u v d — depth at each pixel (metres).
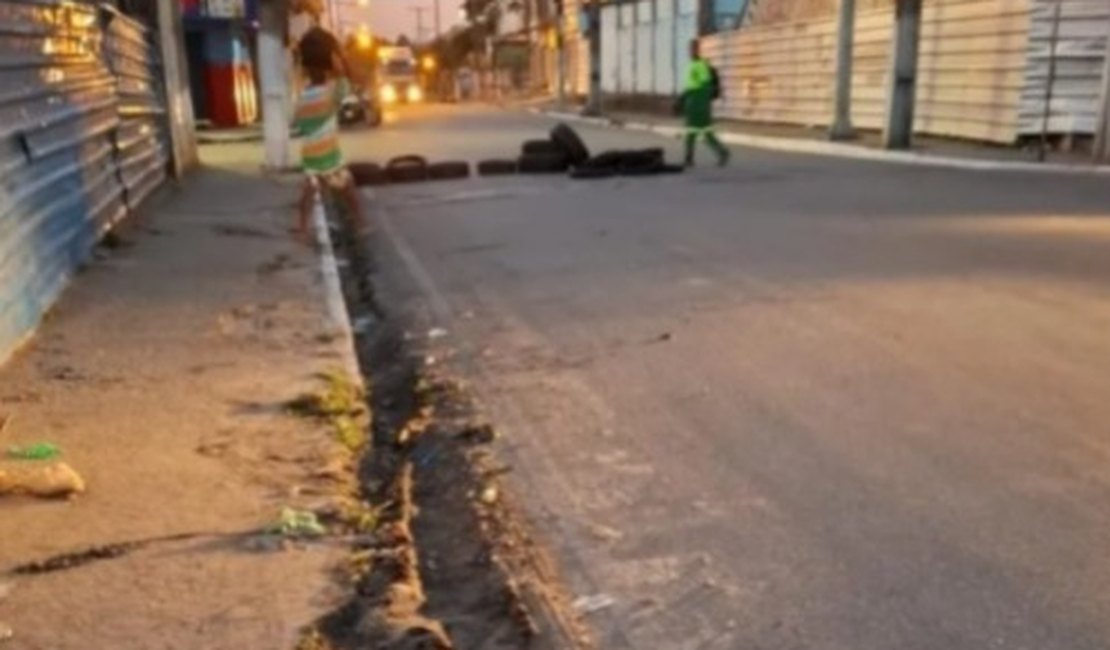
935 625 3.14
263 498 3.84
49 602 3.08
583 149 18.08
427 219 12.67
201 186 15.20
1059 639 3.05
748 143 25.38
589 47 42.53
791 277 8.27
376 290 8.53
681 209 12.73
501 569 3.54
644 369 5.84
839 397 5.24
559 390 5.52
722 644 3.08
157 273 8.34
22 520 3.62
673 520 3.90
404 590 3.27
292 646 2.86
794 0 30.91
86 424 4.63
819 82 27.77
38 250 6.78
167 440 4.44
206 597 3.11
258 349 5.96
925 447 4.53
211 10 32.53
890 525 3.80
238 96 34.25
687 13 39.84
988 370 5.61
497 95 80.75
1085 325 6.52
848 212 12.14
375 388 5.96
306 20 33.25
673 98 41.38
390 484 4.39
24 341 6.03
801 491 4.12
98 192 9.44
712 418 5.00
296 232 10.63
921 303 7.20
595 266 9.05
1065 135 19.08
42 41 7.63
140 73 13.41
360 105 34.81
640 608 3.29
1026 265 8.52
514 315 7.33
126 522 3.62
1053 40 18.67
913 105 20.70
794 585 3.40
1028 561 3.51
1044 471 4.24
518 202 13.98
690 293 7.78
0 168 6.01
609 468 4.43
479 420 5.06
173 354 5.83
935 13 21.88
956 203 12.80
